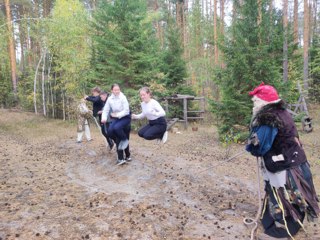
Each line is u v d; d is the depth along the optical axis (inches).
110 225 161.6
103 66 586.9
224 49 458.3
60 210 181.8
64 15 702.5
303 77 807.7
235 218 176.1
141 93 251.0
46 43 728.3
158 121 255.1
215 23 904.9
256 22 445.7
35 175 263.4
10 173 267.7
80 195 209.6
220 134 479.5
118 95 266.7
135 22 573.3
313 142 487.8
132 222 164.6
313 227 168.7
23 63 1146.7
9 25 762.2
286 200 142.9
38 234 150.3
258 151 146.0
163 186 226.7
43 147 401.4
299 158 145.2
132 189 224.8
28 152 367.2
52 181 244.8
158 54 647.1
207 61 965.2
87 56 691.4
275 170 144.9
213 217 176.6
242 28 448.1
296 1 815.7
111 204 192.1
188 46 1147.3
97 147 379.6
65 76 697.6
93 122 639.8
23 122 672.4
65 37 689.6
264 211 157.9
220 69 473.7
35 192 215.5
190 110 736.3
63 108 725.9
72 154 349.7
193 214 179.6
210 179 247.3
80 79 681.0
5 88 954.1
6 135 517.7
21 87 932.6
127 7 576.7
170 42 745.0
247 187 234.8
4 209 182.5
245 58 433.7
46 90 774.5
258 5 440.8
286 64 603.8
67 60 692.1
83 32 698.2
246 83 445.7
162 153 365.1
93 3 1029.2
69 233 153.1
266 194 156.9
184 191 216.8
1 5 1047.6
